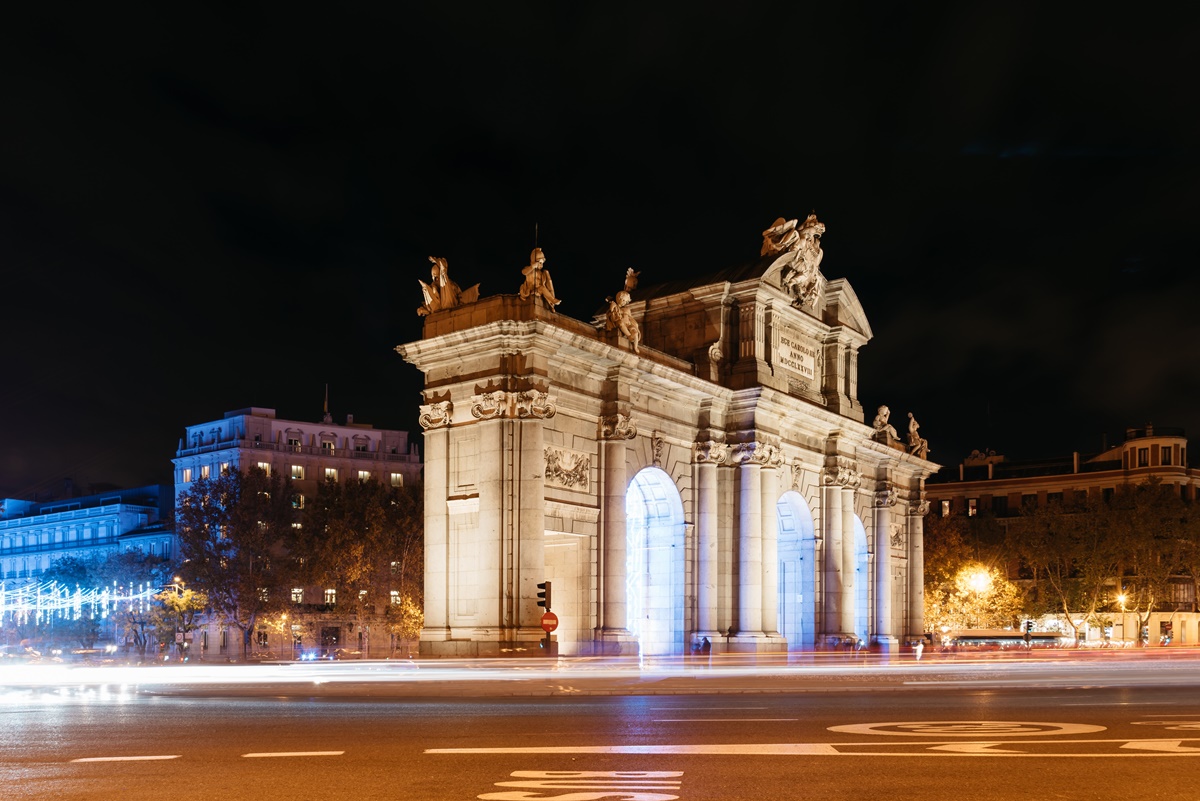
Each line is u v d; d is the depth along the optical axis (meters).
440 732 22.08
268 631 119.12
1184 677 50.62
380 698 34.94
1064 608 126.88
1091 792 14.16
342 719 25.44
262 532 103.50
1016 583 140.25
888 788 14.45
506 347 56.16
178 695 36.81
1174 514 122.12
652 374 63.94
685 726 23.30
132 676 54.44
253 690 39.59
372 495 104.81
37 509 190.12
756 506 69.25
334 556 98.69
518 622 54.28
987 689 39.28
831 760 17.12
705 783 14.87
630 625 68.38
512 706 30.33
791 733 21.56
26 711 28.47
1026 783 14.85
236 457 133.88
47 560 173.88
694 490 68.81
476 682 43.09
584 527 60.12
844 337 82.44
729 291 72.06
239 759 17.66
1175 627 135.62
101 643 146.75
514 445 55.69
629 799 13.66
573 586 61.62
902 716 25.94
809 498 78.38
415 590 96.88
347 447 143.00
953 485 154.50
